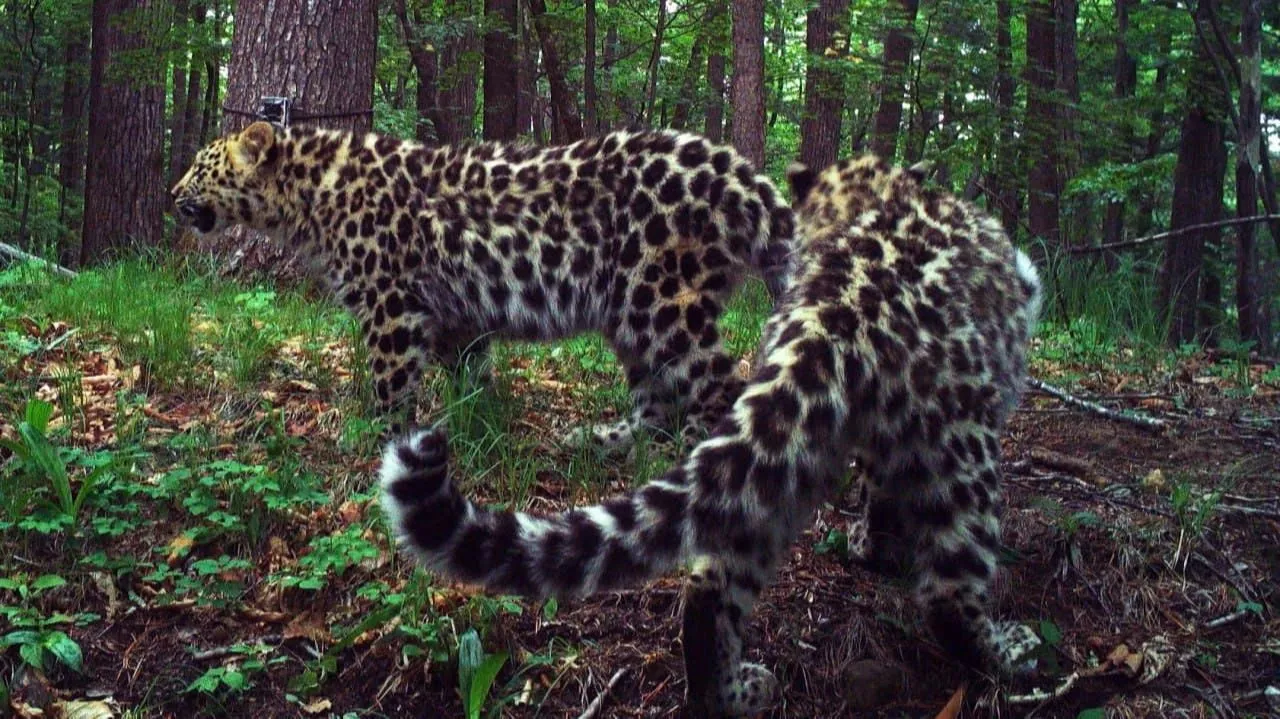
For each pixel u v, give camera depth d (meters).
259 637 4.07
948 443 3.76
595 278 5.27
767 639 4.24
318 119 8.65
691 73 21.09
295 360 6.26
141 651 3.97
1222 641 4.49
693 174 5.15
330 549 4.27
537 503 4.89
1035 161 13.24
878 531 4.49
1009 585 4.63
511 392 5.90
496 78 15.99
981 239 4.27
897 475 3.82
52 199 22.80
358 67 8.85
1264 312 16.56
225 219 5.84
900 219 3.99
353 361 5.95
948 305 3.81
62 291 6.99
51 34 22.45
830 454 3.61
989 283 4.15
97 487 4.53
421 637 3.98
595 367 6.64
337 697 3.92
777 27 20.48
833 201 4.51
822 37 16.20
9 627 3.93
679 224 5.12
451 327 5.50
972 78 13.23
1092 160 17.06
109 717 3.69
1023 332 4.53
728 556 3.72
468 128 20.59
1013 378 4.42
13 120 23.20
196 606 4.13
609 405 5.94
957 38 13.19
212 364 5.93
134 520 4.45
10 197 22.42
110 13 14.88
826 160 16.27
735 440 3.26
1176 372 7.53
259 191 5.71
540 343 6.21
